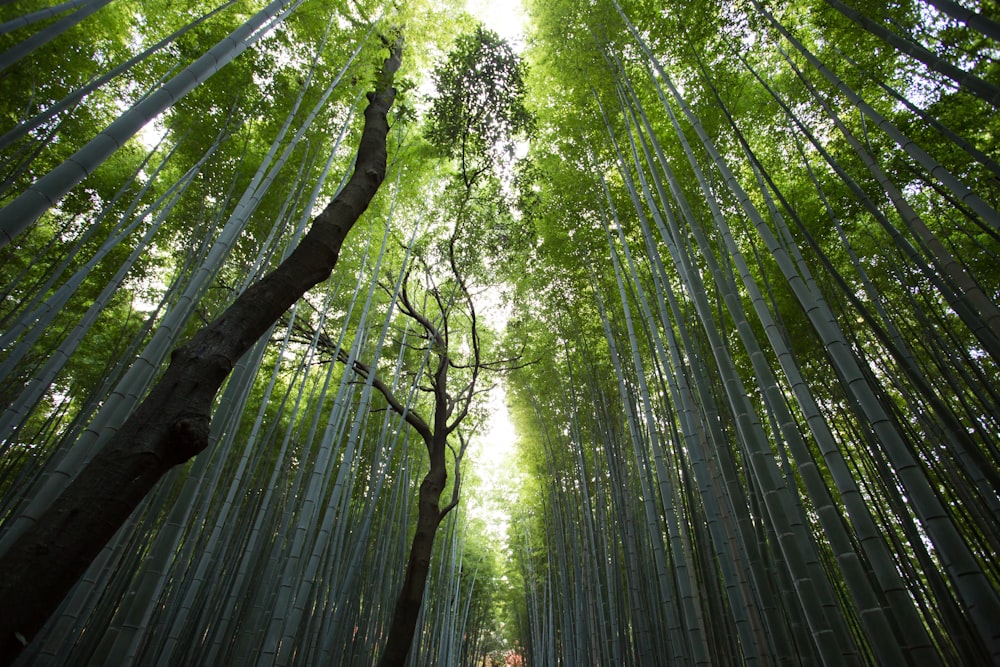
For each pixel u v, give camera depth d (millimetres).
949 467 4055
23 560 1266
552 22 5441
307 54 4988
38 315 3662
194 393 1711
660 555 3764
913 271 4910
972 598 1636
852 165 5180
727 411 4512
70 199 5656
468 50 4754
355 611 6734
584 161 5867
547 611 10859
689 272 3301
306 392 8289
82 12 2127
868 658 4621
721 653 3994
